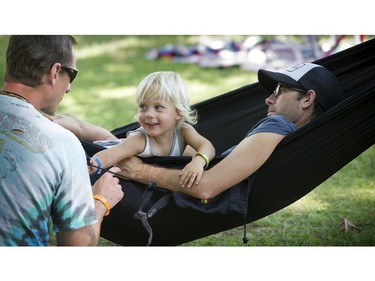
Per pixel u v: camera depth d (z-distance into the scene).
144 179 2.94
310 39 7.02
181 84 3.07
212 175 2.80
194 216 2.94
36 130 2.40
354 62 3.50
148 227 2.84
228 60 7.91
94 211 2.49
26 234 2.39
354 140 3.03
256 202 3.00
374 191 4.41
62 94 2.54
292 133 2.83
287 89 2.97
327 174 3.13
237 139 3.69
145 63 8.20
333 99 3.01
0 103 2.44
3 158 2.38
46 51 2.45
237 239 3.81
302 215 4.10
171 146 3.10
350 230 3.85
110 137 3.60
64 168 2.40
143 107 3.02
